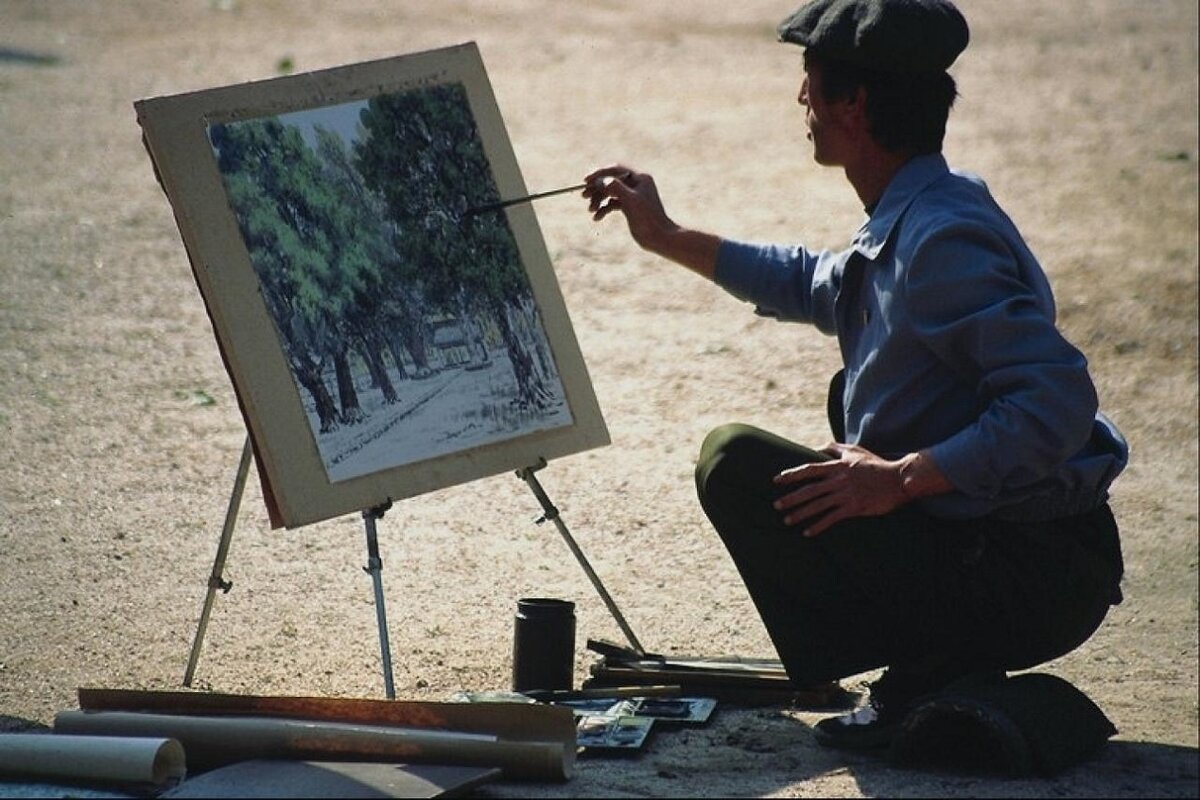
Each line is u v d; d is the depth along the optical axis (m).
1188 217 18.56
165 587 9.12
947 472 6.29
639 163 20.02
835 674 6.69
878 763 6.61
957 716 6.50
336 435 7.01
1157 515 11.62
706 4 31.59
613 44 27.62
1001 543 6.58
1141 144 21.83
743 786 6.30
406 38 27.06
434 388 7.28
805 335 14.77
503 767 6.24
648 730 6.87
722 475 6.56
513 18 29.34
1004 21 30.86
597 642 7.77
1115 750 6.95
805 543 6.56
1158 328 15.30
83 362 13.27
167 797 5.84
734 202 18.41
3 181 18.53
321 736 6.31
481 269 7.50
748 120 22.52
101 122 21.33
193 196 6.89
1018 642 6.72
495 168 7.60
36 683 7.74
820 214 18.05
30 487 10.63
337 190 7.21
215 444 11.65
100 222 17.17
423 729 6.45
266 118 7.12
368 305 7.19
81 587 9.05
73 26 27.33
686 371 13.77
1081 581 6.65
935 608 6.60
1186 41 29.20
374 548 7.08
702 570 9.75
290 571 9.43
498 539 10.10
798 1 32.19
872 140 6.79
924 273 6.43
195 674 7.90
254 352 6.90
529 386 7.53
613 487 11.10
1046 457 6.27
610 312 15.16
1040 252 17.19
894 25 6.59
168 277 15.62
